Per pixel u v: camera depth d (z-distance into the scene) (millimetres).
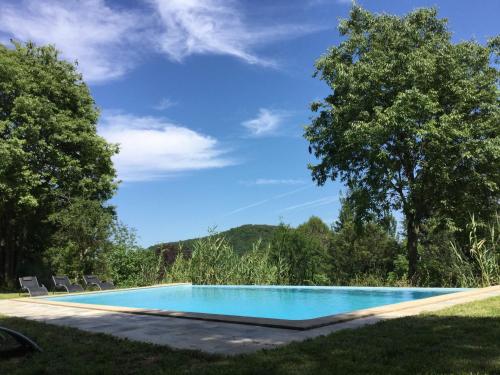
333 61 21656
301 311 13633
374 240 30656
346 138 19594
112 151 25609
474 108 20344
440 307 8977
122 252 23234
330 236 33719
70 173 23297
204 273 23188
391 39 20859
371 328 6680
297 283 23859
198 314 9148
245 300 16609
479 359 4645
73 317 9844
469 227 17516
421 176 20703
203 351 5738
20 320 9422
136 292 19469
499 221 18359
